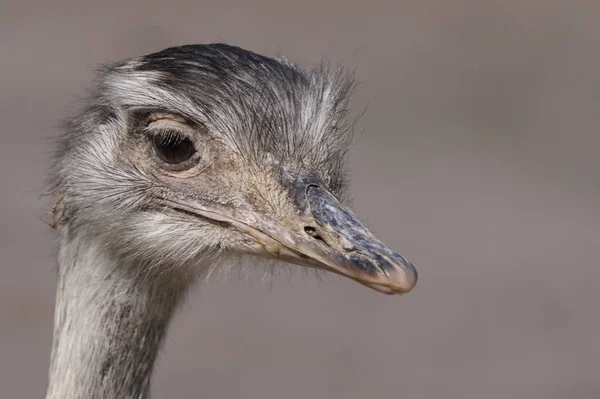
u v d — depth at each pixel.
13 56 22.52
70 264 7.84
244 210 7.67
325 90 8.23
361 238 7.27
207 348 14.77
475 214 18.34
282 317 15.48
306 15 25.23
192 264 7.82
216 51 8.04
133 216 7.77
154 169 7.80
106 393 7.70
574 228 18.23
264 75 7.99
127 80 7.81
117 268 7.73
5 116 19.89
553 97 22.80
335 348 14.98
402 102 21.98
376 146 20.23
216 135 7.74
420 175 19.38
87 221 7.82
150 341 7.87
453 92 22.72
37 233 16.52
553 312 16.03
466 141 20.89
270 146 7.78
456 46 24.62
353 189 18.64
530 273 16.95
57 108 20.36
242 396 13.98
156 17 24.66
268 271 8.16
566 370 14.95
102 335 7.70
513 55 24.62
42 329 14.74
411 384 14.40
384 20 25.34
